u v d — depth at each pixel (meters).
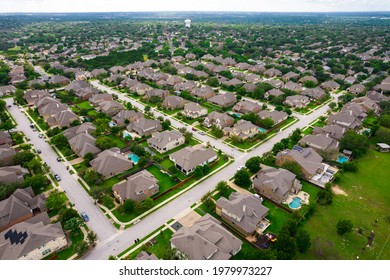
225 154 112.25
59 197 80.94
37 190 89.56
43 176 90.81
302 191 90.94
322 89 190.00
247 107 150.88
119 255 67.56
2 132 118.00
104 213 81.00
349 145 111.19
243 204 76.38
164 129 132.12
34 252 65.25
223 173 100.44
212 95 177.88
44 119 141.62
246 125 125.75
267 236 73.12
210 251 63.03
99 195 83.31
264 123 132.88
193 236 65.88
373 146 119.81
